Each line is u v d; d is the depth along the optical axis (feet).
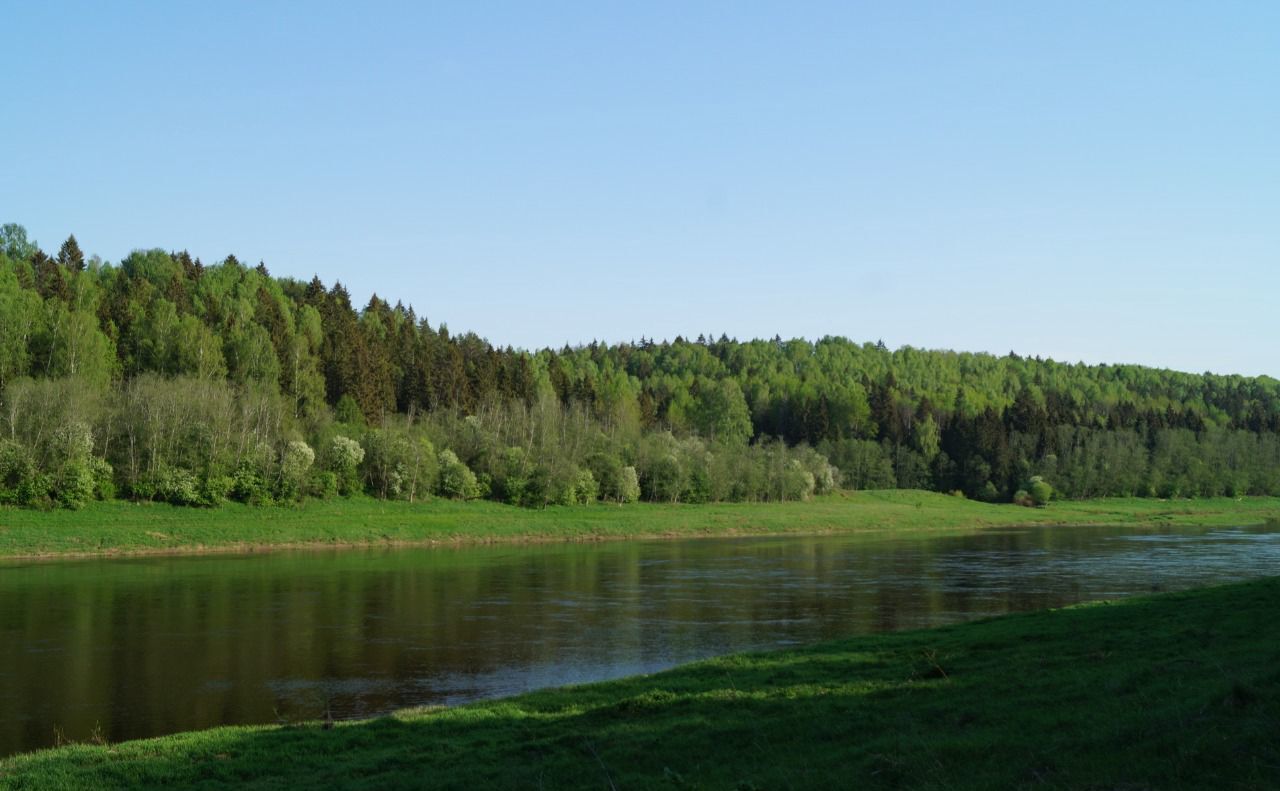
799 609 182.50
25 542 270.46
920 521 450.71
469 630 159.63
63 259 623.36
